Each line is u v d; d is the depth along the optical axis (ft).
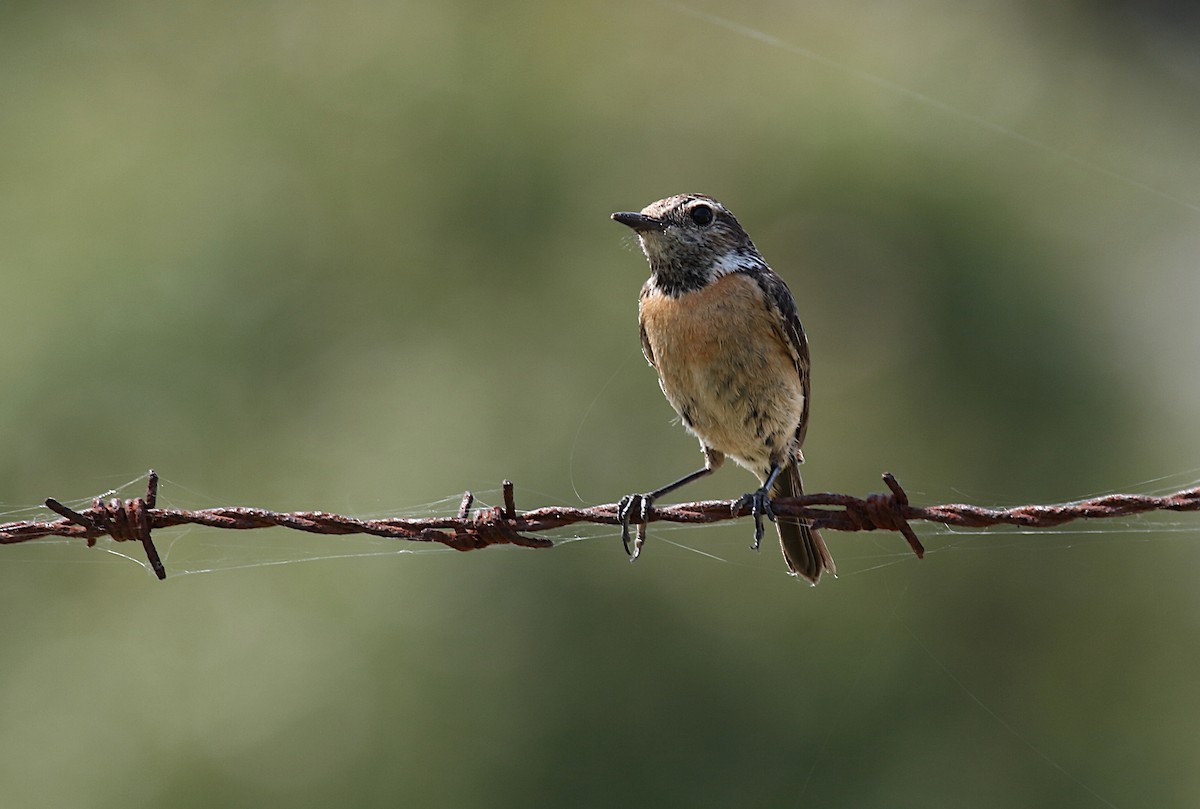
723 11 49.55
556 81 48.16
